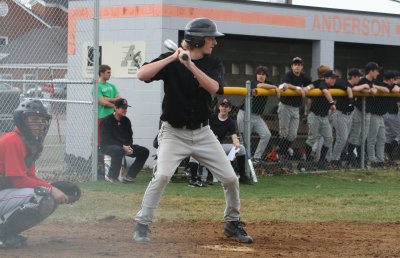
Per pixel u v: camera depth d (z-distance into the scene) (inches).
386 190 1235.2
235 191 704.4
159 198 687.1
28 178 627.8
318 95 1418.6
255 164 1381.6
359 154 1530.5
